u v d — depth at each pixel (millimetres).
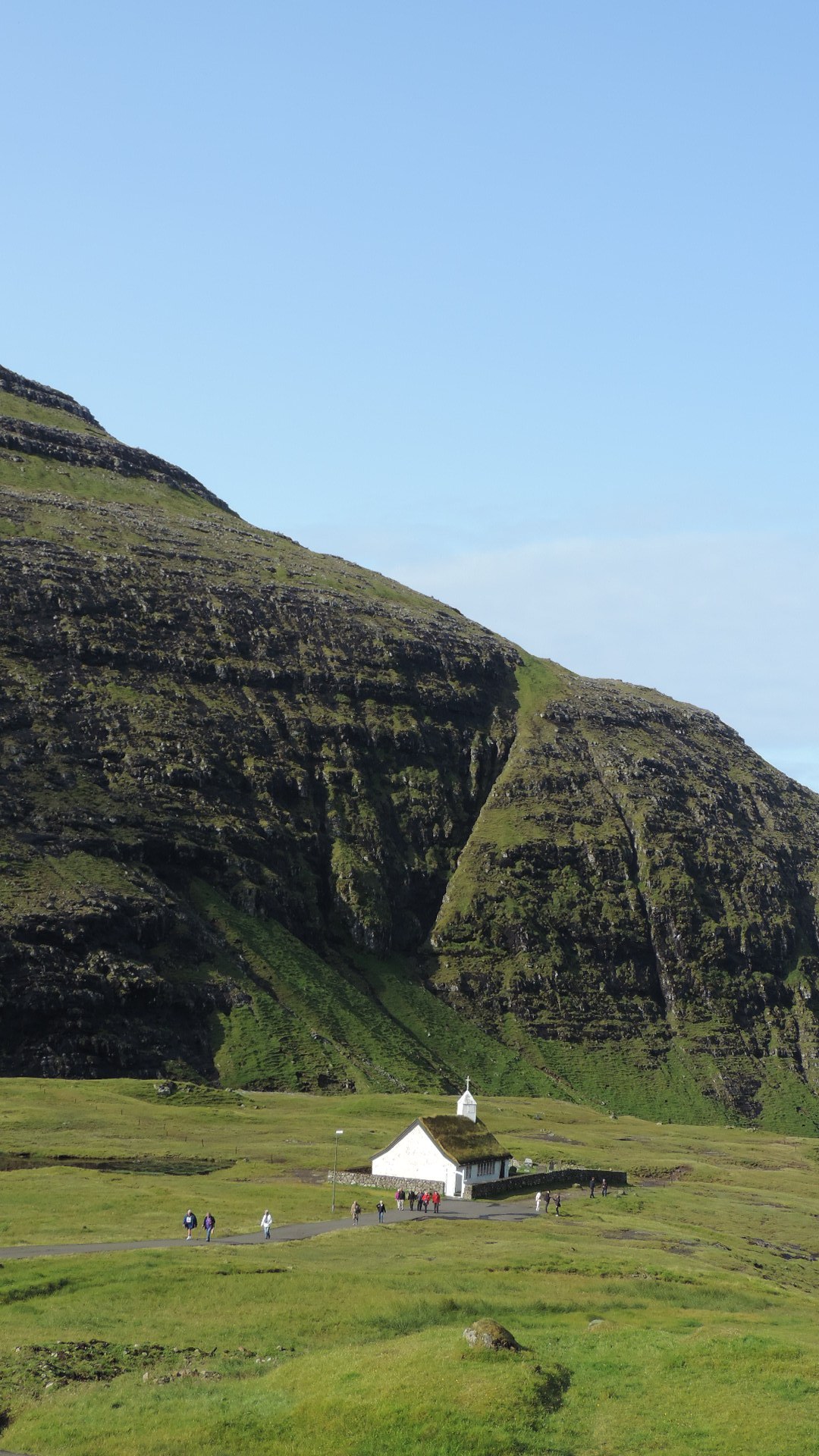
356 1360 57719
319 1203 108312
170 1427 50781
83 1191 106062
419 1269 79500
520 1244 93562
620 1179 153125
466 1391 53312
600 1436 50750
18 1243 82688
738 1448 49406
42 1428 50719
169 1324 64438
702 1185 161750
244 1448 49375
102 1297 68375
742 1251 110688
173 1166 131375
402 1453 48719
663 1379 56844
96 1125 158500
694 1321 71188
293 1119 180750
